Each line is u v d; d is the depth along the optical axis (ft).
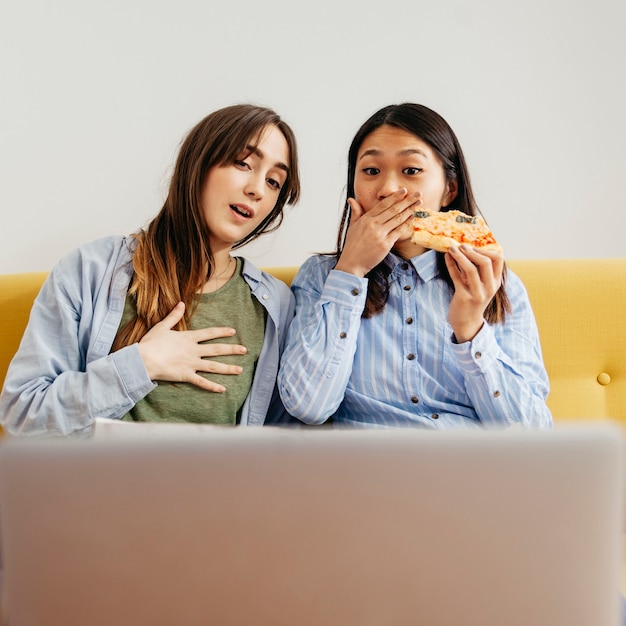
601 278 4.58
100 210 5.49
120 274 4.13
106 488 1.47
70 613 1.51
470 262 3.71
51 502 1.48
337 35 5.60
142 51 5.49
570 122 5.63
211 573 1.50
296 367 3.92
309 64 5.59
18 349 4.11
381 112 4.31
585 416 4.41
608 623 1.52
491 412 3.80
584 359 4.49
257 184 4.19
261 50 5.57
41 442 1.48
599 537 1.49
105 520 1.48
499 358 3.81
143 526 1.48
